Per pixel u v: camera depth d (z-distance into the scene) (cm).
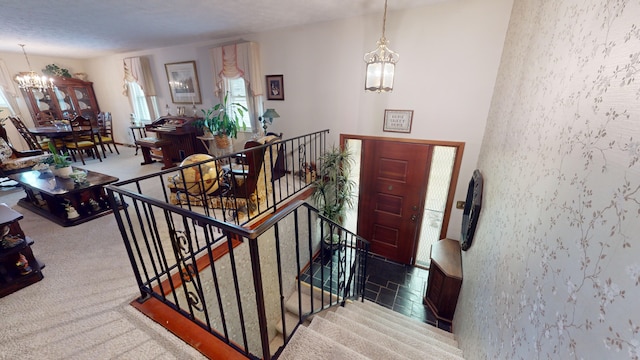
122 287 183
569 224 86
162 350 138
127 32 383
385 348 156
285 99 401
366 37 320
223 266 234
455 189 327
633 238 59
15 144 584
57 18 311
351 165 384
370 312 256
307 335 148
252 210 301
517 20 218
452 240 331
